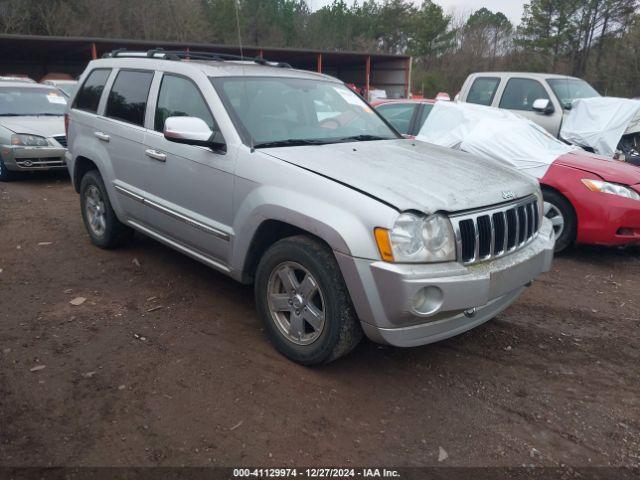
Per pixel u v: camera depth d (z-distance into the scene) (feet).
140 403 10.09
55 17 113.29
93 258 17.49
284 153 11.80
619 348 13.10
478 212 10.44
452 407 10.46
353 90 16.56
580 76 140.56
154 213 14.84
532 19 154.30
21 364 11.21
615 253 20.68
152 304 14.28
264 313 11.95
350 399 10.53
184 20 124.16
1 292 14.76
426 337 10.39
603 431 9.93
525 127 21.90
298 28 156.97
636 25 117.39
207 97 13.08
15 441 8.97
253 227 11.65
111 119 16.43
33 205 24.53
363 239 9.70
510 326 14.05
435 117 23.44
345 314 10.39
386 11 195.52
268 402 10.28
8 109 31.37
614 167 19.31
